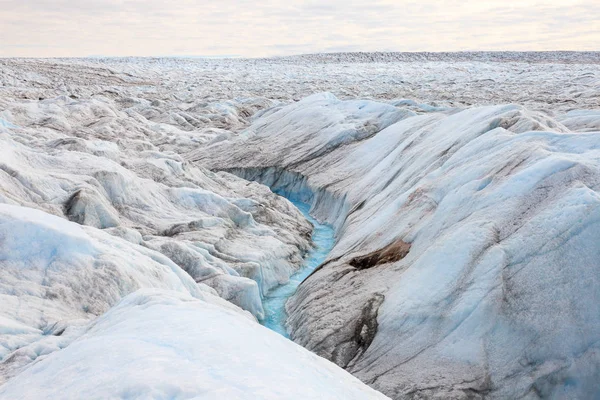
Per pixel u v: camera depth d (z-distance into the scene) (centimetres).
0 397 349
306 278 1222
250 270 1163
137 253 876
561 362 669
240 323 414
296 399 275
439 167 1267
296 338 970
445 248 858
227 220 1409
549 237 763
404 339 797
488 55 11256
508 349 702
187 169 1695
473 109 1474
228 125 3338
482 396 668
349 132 2300
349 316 912
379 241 1148
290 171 2227
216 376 290
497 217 847
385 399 389
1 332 584
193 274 1069
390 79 6184
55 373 348
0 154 1138
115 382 289
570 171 841
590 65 7775
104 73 6662
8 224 751
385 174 1642
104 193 1243
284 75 7325
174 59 11844
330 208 1873
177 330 376
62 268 737
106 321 470
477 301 750
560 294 715
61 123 2623
